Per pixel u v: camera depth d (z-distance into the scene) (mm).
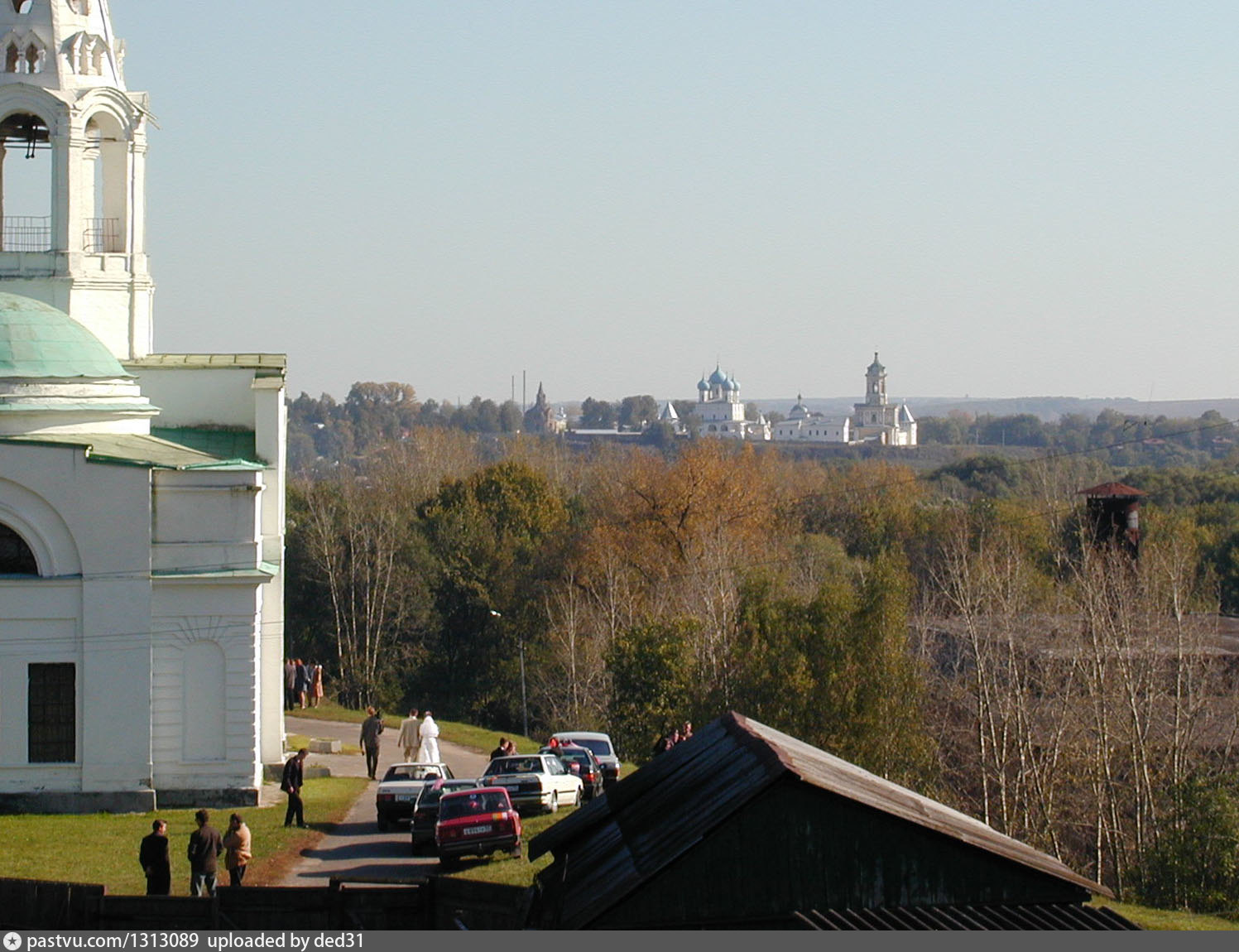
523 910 48031
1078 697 132500
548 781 85000
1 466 84438
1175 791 103812
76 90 98938
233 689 86875
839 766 47250
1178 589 134500
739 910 40781
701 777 45969
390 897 53406
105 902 52031
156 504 86875
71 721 85500
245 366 103500
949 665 161750
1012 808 123312
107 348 100438
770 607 126875
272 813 86062
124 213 102625
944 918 40781
